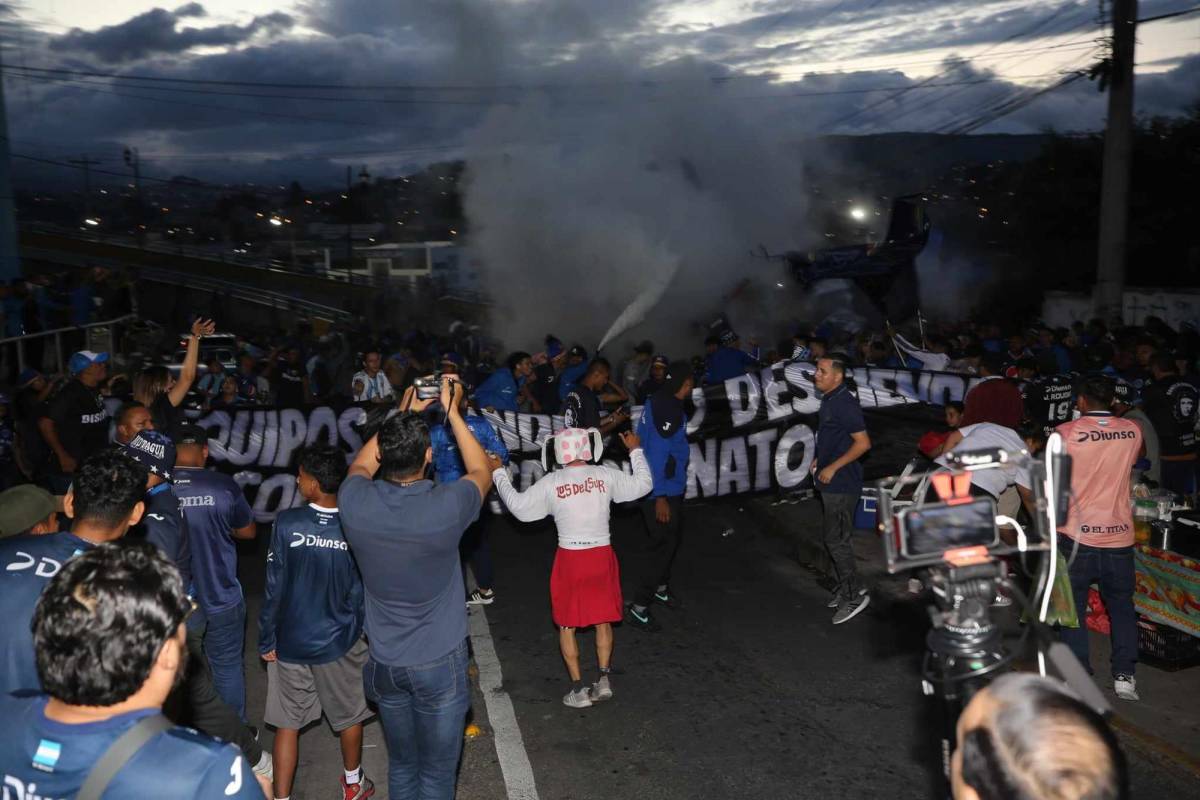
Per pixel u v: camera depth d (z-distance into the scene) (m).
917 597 7.07
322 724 5.72
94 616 1.85
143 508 3.41
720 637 6.88
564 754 5.22
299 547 4.35
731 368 12.59
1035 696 1.56
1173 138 26.27
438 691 3.86
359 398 12.01
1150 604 5.83
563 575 5.72
